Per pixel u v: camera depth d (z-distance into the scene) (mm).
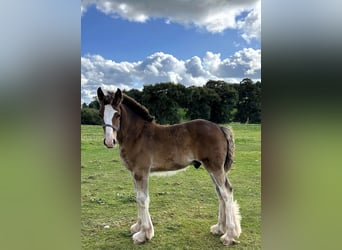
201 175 4938
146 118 3555
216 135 3363
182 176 4910
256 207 3926
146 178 3453
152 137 3457
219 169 3346
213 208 4078
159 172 3588
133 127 3471
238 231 3396
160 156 3432
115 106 3250
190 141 3410
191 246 3324
